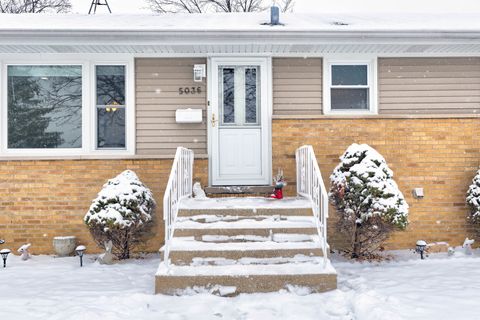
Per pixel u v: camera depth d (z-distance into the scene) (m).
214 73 8.78
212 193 8.34
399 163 8.60
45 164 8.40
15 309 5.00
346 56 8.84
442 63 8.91
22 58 8.57
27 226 8.33
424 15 10.14
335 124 8.62
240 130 8.80
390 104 8.88
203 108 8.80
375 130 8.62
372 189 7.23
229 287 5.57
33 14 9.70
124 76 8.78
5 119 8.57
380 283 6.01
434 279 6.23
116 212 7.25
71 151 8.61
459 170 8.62
